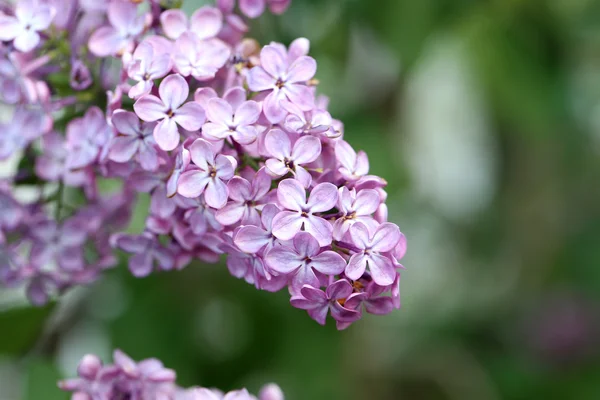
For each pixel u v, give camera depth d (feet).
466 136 3.22
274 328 2.53
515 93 2.70
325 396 2.51
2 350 2.21
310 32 2.43
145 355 2.46
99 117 2.02
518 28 2.65
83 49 2.06
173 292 2.48
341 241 1.87
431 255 3.32
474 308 3.26
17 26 2.01
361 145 2.47
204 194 1.87
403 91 2.50
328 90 2.51
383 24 2.42
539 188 3.16
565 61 2.73
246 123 1.89
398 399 2.98
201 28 2.00
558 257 3.25
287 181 1.85
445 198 3.30
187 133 1.92
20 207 2.10
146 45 1.92
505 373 3.00
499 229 3.27
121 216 2.14
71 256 2.12
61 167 2.09
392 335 3.05
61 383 2.02
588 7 2.67
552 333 3.01
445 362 3.06
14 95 2.05
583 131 3.01
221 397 2.01
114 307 2.47
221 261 2.46
